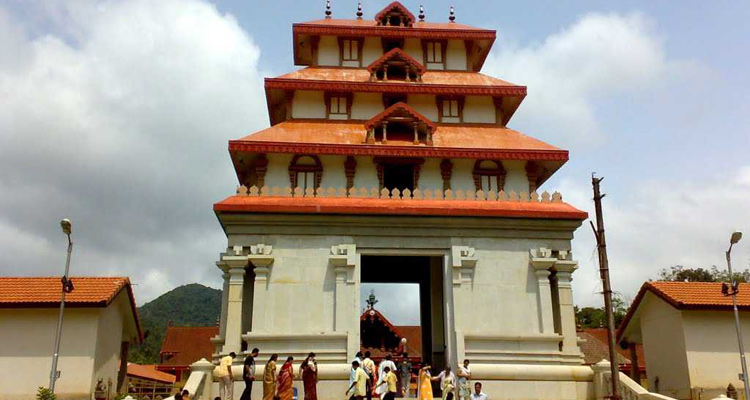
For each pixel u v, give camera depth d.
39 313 31.89
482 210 29.06
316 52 38.50
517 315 28.33
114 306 35.22
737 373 32.19
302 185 31.75
